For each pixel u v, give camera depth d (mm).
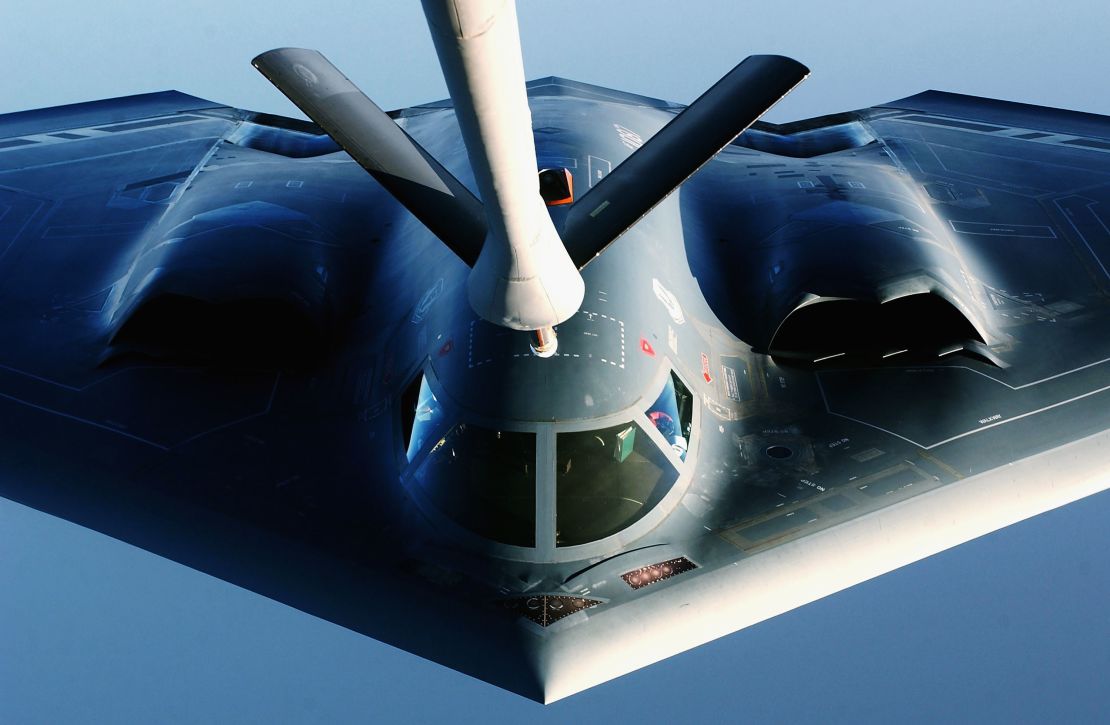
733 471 13477
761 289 16719
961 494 13383
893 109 25312
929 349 15898
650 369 13156
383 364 14898
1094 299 17375
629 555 11891
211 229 17375
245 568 12125
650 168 10211
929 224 18062
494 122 7273
